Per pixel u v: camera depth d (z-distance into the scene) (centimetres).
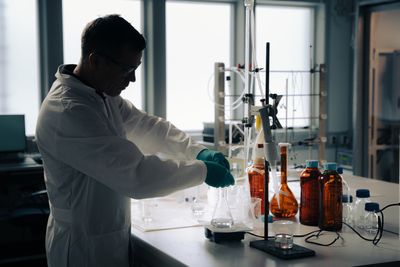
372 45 500
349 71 593
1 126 439
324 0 574
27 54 482
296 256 147
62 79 172
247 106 219
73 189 172
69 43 490
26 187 420
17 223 377
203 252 154
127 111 204
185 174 160
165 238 171
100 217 172
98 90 173
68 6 487
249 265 141
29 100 487
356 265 141
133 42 161
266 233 164
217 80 334
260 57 384
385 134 505
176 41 533
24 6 477
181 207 220
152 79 513
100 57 163
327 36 579
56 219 178
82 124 159
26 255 405
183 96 539
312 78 491
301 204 191
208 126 385
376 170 513
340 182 181
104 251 173
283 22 576
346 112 590
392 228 185
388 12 482
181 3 532
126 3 515
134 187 155
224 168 167
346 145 589
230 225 170
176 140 200
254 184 201
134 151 159
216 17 548
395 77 484
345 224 189
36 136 173
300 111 529
